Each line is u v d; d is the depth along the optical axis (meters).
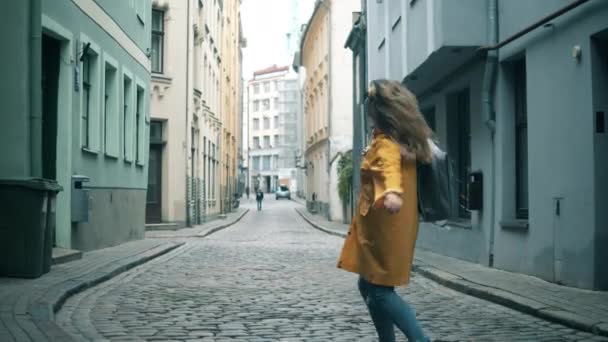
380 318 4.23
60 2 11.70
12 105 9.72
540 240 9.50
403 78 14.13
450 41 10.97
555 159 9.05
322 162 40.66
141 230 18.72
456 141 14.16
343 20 35.06
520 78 10.73
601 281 8.11
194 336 5.92
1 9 9.73
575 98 8.54
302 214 44.19
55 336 5.34
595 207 8.10
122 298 8.07
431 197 4.09
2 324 5.79
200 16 30.42
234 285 9.47
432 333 6.18
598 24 8.00
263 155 125.06
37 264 8.87
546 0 9.30
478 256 11.98
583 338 5.89
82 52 12.84
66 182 12.19
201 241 19.56
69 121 12.21
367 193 4.07
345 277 10.55
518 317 7.02
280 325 6.47
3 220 8.77
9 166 9.67
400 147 3.96
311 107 48.16
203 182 30.89
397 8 15.12
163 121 25.03
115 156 15.49
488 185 11.45
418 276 10.94
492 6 10.89
